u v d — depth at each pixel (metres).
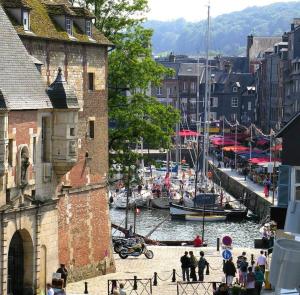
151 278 59.44
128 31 83.12
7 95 51.97
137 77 82.75
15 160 52.59
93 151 65.44
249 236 106.50
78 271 63.16
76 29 63.69
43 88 56.03
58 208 60.00
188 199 126.56
